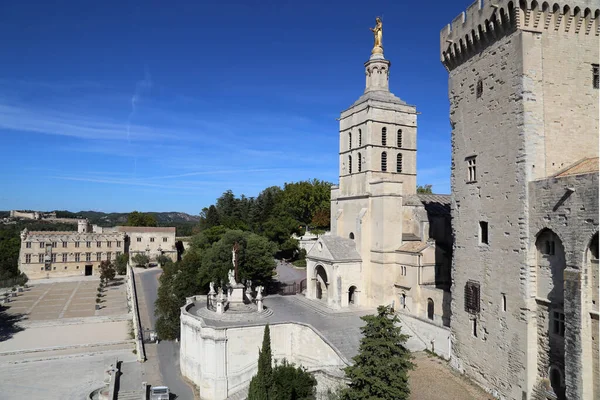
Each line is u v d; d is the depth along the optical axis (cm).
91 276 13950
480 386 3831
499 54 3675
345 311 5944
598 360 2803
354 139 6962
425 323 4991
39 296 10769
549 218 3150
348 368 3538
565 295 2942
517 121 3447
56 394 5019
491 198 3744
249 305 6038
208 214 16000
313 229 14575
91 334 7544
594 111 3600
